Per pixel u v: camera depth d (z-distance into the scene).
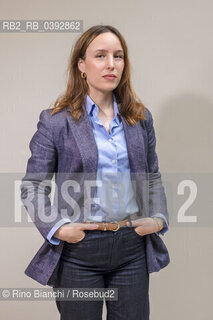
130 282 1.41
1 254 1.94
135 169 1.38
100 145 1.34
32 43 1.83
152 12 1.81
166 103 1.86
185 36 1.82
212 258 1.95
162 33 1.82
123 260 1.38
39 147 1.35
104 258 1.35
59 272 1.39
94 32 1.34
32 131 1.87
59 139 1.34
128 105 1.43
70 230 1.30
